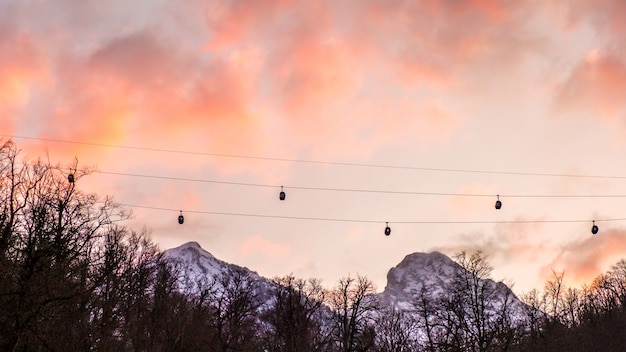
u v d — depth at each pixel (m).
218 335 81.38
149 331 66.25
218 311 86.75
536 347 83.75
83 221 46.25
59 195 44.97
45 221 42.56
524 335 87.25
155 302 70.06
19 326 37.19
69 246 43.31
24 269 38.59
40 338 38.19
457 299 87.12
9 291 37.94
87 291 43.25
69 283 41.66
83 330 45.75
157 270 75.62
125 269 63.50
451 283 91.50
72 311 43.41
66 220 44.12
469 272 88.38
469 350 82.19
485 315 86.94
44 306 38.84
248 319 93.50
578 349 87.56
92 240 49.47
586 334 90.19
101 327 51.72
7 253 39.69
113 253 57.72
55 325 41.09
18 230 41.44
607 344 90.31
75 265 43.78
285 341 91.38
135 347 62.97
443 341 86.81
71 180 40.84
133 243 69.69
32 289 38.00
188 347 73.19
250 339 89.56
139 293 65.81
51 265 41.03
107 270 50.19
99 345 50.34
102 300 53.94
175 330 71.56
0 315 37.62
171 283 76.25
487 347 80.62
